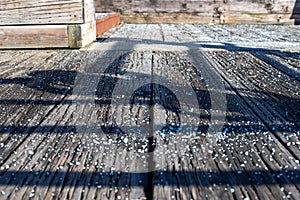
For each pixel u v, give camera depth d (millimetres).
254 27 4840
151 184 822
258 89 1581
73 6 2365
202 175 859
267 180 840
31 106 1335
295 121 1200
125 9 5469
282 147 1012
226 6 5449
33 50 2416
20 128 1133
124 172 875
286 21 5504
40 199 767
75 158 943
